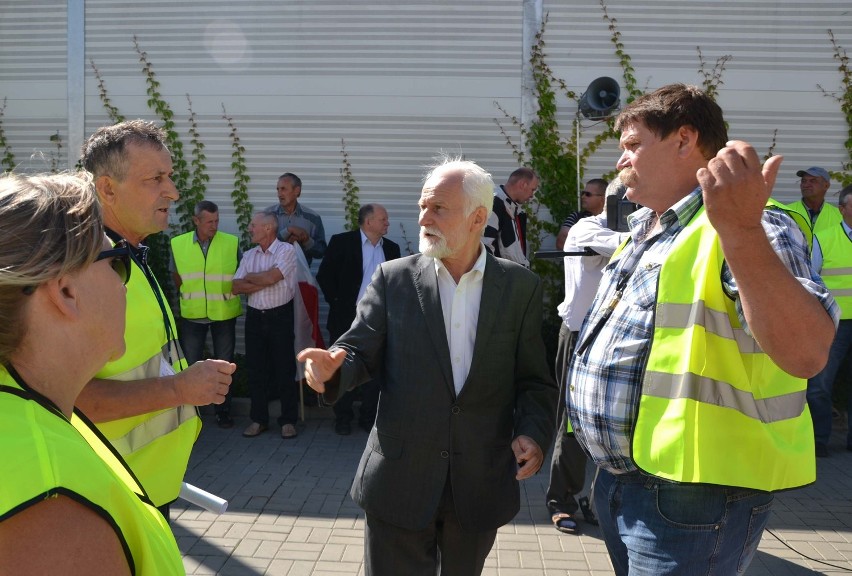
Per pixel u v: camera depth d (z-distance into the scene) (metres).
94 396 2.04
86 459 1.03
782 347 1.62
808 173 6.77
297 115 7.71
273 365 6.96
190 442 2.44
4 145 8.02
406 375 2.47
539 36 7.52
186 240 6.89
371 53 7.63
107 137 2.34
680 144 2.12
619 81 7.58
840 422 7.10
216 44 7.72
